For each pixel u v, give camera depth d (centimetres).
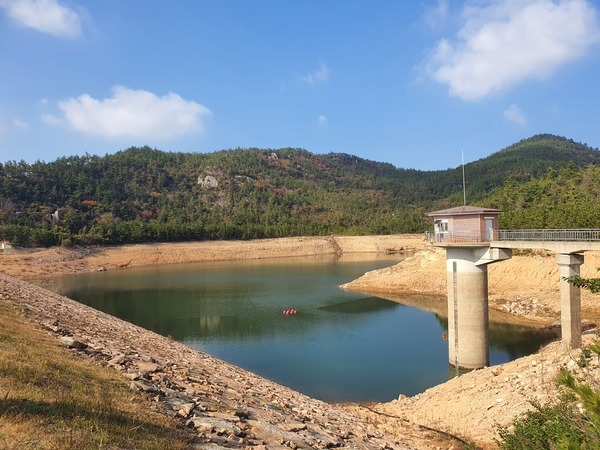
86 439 699
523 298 4859
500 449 1277
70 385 974
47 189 15488
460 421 1792
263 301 5659
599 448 705
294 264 10931
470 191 19338
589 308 4319
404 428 1759
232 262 11931
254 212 17962
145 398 1038
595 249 2358
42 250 10694
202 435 889
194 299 5884
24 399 816
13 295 2577
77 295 6425
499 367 2253
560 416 1055
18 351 1143
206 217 16850
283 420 1300
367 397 2527
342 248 14212
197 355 2472
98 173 18900
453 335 3033
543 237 3025
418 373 2920
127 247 12088
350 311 4988
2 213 12838
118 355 1509
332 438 1269
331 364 3120
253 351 3456
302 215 18700
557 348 2338
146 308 5284
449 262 3047
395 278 6638
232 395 1438
